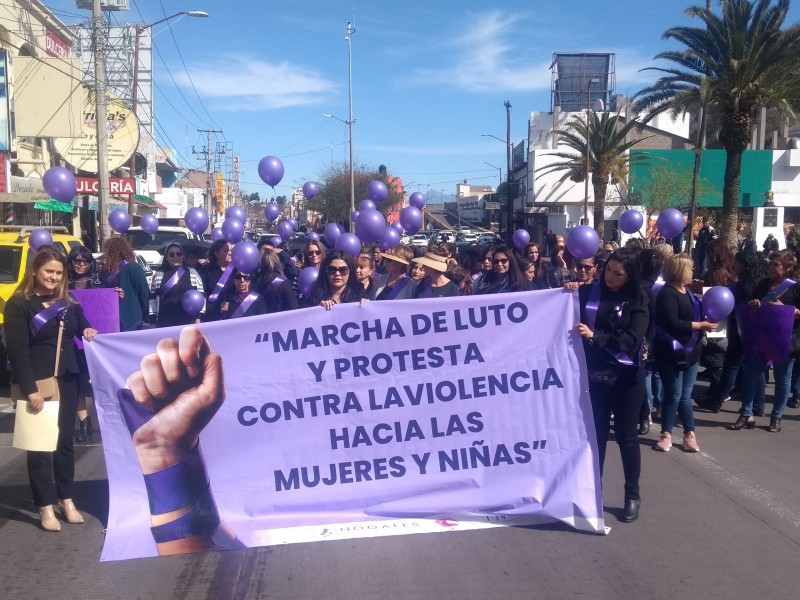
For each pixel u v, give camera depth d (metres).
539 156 47.03
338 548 4.82
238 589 4.32
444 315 5.18
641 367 5.07
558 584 4.34
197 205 80.19
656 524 5.22
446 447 5.20
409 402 5.19
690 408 6.94
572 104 57.06
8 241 9.77
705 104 26.06
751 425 7.79
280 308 7.00
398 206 56.62
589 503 5.07
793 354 7.48
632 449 5.16
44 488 5.09
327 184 56.31
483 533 5.02
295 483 5.13
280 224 12.96
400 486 5.18
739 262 7.93
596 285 5.24
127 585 4.39
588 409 5.16
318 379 5.16
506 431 5.18
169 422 5.05
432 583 4.35
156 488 5.01
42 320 4.88
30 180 21.22
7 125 20.22
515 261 7.90
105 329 7.14
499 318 5.19
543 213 50.91
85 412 7.41
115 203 31.00
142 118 44.12
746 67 24.80
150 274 16.45
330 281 6.52
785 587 4.30
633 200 40.50
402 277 6.92
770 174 41.00
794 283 7.36
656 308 6.69
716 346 8.54
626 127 37.72
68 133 22.55
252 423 5.12
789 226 41.91
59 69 22.33
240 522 5.04
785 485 6.05
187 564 4.66
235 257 6.57
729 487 6.00
